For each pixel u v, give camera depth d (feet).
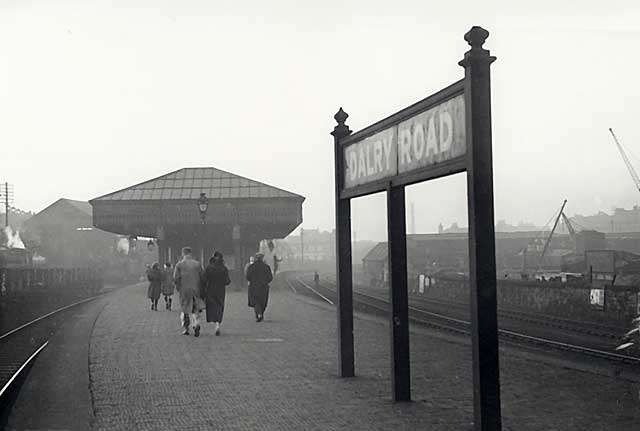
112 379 33.42
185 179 150.30
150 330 57.41
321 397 28.53
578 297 80.43
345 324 33.37
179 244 163.12
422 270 208.85
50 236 239.71
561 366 37.40
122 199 143.13
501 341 54.54
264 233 163.84
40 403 28.19
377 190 28.91
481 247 20.66
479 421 20.40
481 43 21.17
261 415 25.46
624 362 41.68
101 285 169.58
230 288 140.56
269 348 44.60
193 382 32.32
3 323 78.79
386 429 23.17
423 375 34.68
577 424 23.93
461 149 21.86
